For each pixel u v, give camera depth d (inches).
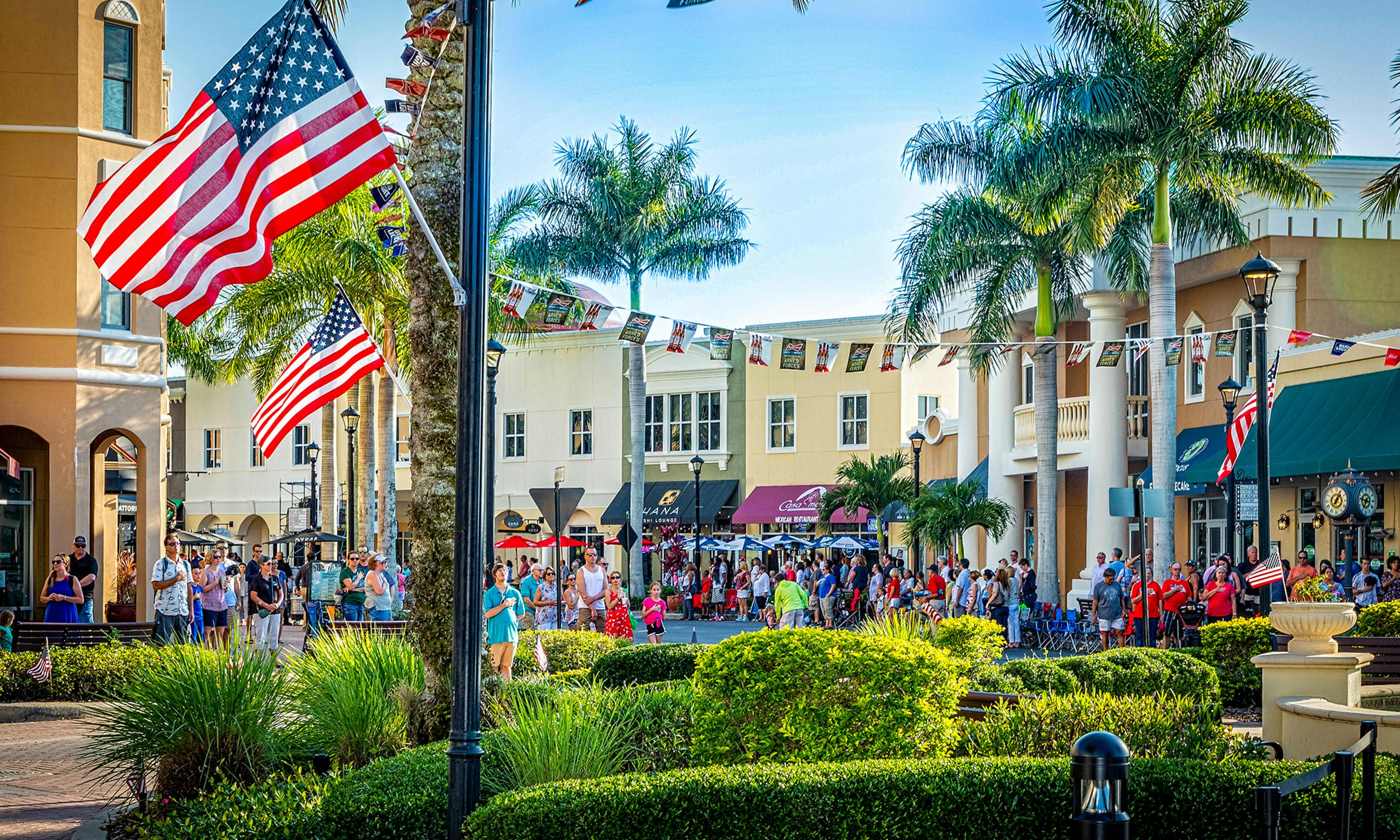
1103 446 1222.3
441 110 445.7
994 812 263.7
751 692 326.3
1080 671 546.3
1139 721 328.5
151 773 397.1
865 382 1808.6
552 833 253.0
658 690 407.8
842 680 327.0
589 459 2000.5
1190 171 1000.2
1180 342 876.6
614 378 1989.4
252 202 344.8
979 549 1492.4
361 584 922.7
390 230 344.8
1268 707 422.9
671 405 1948.8
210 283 347.9
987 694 421.1
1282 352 1107.9
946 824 263.4
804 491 1820.9
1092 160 1017.5
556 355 2041.1
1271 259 1151.6
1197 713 337.1
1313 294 1149.7
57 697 646.5
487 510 420.8
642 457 1612.9
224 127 348.2
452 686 275.7
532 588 1005.2
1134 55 1034.7
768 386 1872.5
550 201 1638.8
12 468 817.5
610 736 332.2
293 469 2235.5
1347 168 1158.3
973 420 1552.7
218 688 372.8
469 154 281.3
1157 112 1009.5
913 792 264.4
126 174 352.8
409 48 414.3
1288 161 1076.5
